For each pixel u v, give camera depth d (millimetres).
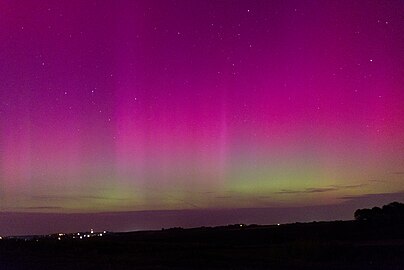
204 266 26734
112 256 33500
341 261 29344
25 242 49500
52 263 28062
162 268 25531
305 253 33781
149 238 58844
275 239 53219
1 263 28328
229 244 47812
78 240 55438
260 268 25672
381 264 27531
